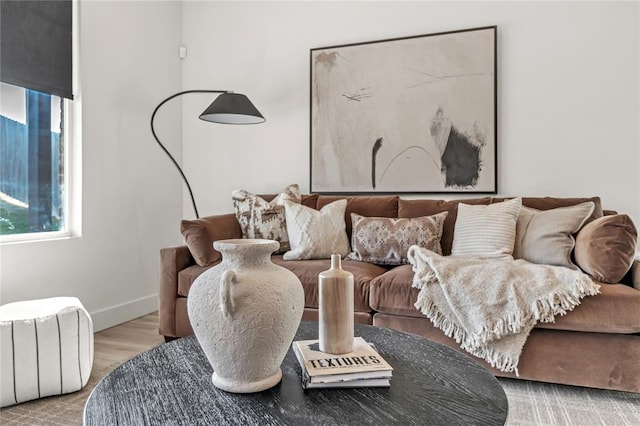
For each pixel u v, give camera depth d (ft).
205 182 12.67
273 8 11.89
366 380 3.39
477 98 10.12
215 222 9.07
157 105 11.84
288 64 11.77
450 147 10.34
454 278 6.59
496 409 3.03
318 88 11.40
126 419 2.89
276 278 3.27
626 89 9.20
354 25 11.15
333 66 11.25
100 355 8.20
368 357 3.66
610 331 5.99
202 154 12.68
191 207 12.78
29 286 8.47
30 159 8.84
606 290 6.04
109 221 10.32
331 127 11.31
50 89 8.99
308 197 10.40
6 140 8.41
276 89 11.91
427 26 10.52
